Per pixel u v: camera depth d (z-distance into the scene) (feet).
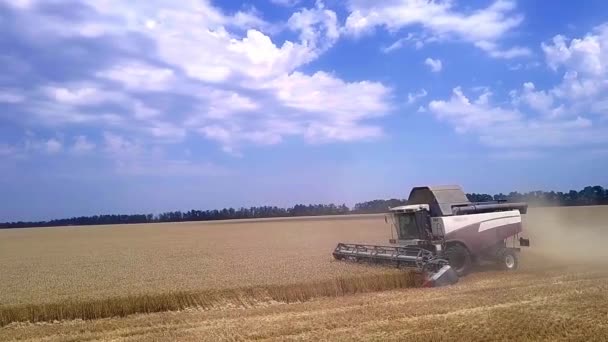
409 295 59.06
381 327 43.09
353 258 84.28
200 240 191.31
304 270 73.51
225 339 41.42
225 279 69.00
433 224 77.97
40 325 51.90
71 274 83.56
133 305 57.06
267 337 41.75
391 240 85.05
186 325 47.37
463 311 48.55
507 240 85.10
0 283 72.38
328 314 49.24
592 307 48.11
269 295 62.03
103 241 207.82
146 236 242.78
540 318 44.09
